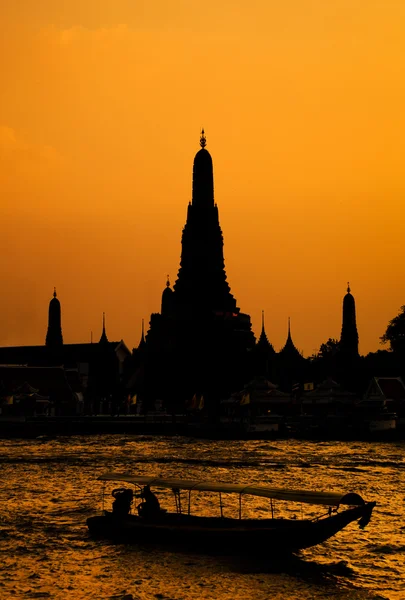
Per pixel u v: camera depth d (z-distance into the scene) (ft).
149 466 387.96
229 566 192.95
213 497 284.61
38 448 498.28
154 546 208.03
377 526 237.45
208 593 175.94
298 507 264.31
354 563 197.36
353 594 175.52
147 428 620.49
